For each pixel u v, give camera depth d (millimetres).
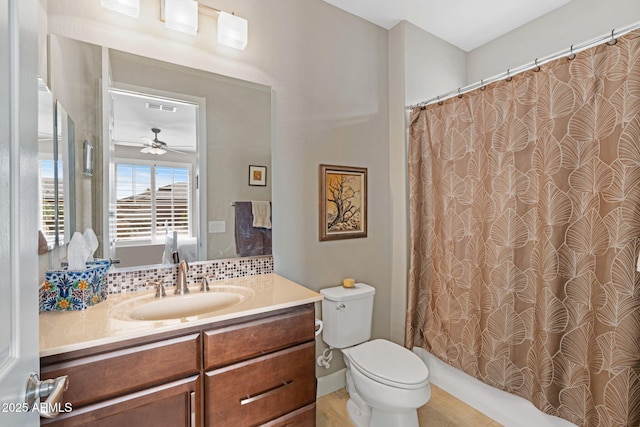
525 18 2191
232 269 1640
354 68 2107
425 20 2201
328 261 1993
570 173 1396
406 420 1495
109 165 1343
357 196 2127
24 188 581
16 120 552
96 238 1306
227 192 1628
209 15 1566
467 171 1850
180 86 1502
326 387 1970
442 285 1998
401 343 2209
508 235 1636
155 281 1422
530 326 1564
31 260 613
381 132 2252
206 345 1054
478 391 1812
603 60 1305
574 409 1378
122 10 1317
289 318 1243
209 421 1057
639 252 1209
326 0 1964
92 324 987
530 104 1555
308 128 1897
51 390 616
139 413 937
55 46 1218
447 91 2469
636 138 1217
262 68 1726
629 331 1229
